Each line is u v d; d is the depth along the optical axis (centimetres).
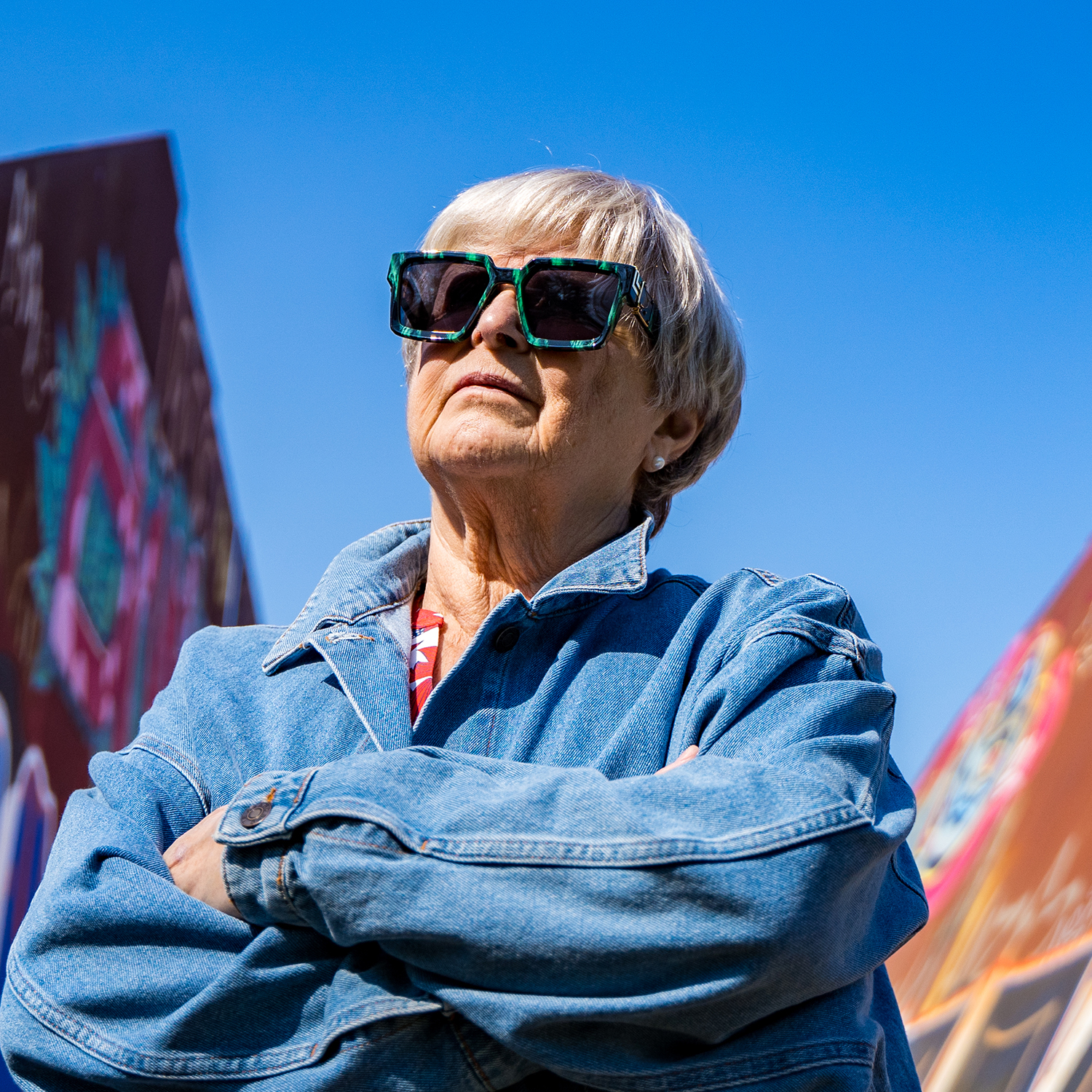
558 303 144
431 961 100
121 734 632
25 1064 108
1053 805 599
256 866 108
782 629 126
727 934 96
